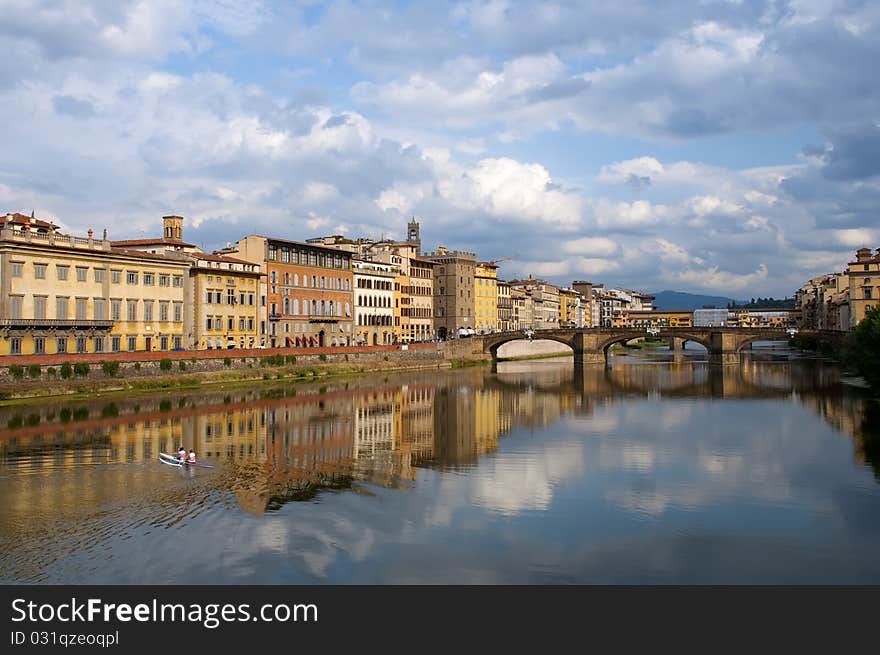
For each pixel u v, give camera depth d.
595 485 53.25
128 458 59.97
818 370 158.88
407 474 56.53
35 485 50.69
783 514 45.91
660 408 97.75
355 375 151.62
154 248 132.50
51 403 91.12
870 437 71.88
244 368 127.38
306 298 160.12
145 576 35.22
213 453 63.25
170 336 124.31
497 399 109.50
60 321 103.06
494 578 35.84
